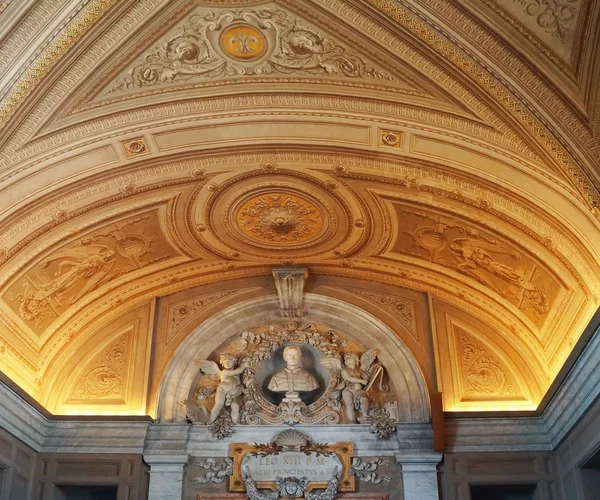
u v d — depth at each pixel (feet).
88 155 38.04
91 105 35.86
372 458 44.75
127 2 31.99
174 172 40.47
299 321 49.16
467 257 45.32
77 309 46.88
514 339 47.96
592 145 33.14
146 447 44.78
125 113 36.58
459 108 35.37
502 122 34.99
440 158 38.29
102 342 48.34
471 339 48.37
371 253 47.52
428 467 44.09
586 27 30.86
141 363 47.57
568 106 32.99
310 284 49.62
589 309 39.11
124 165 39.32
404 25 32.68
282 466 44.42
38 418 44.06
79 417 45.09
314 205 43.39
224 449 45.16
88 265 44.93
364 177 40.83
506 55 32.53
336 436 45.34
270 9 32.96
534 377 47.16
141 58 34.47
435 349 47.65
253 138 38.75
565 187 35.42
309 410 46.03
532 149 35.19
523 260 42.42
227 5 32.76
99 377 47.39
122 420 45.09
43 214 39.83
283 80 35.94
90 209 41.16
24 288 42.42
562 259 39.50
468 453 44.32
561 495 43.14
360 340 48.26
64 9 31.65
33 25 31.81
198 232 45.37
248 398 46.47
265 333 48.80
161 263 47.70
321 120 37.42
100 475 43.96
